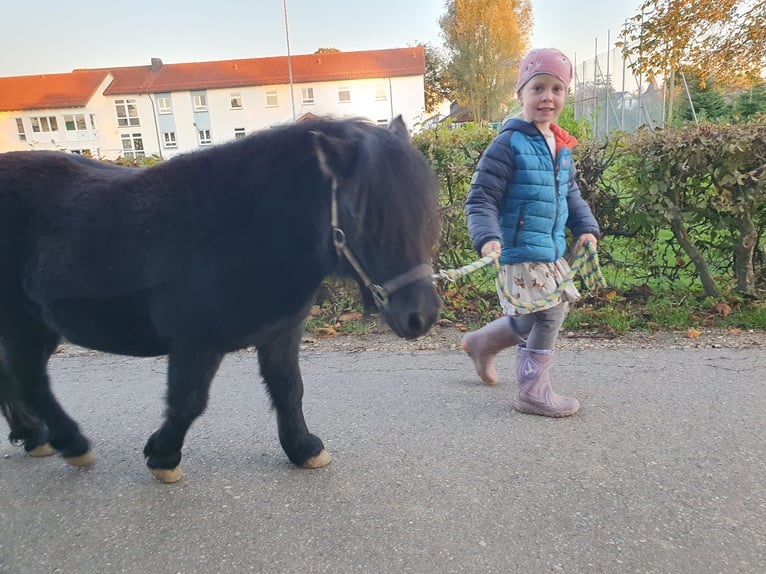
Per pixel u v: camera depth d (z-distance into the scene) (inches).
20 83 1680.6
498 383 134.8
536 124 106.8
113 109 1624.0
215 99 1609.3
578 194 116.6
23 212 88.0
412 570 72.2
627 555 73.5
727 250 176.6
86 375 151.6
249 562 75.3
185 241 78.4
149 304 82.6
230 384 140.6
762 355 141.3
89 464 103.0
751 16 344.2
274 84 1589.6
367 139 66.2
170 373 84.7
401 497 88.9
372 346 165.2
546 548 75.4
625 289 187.6
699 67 378.9
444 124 193.0
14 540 82.4
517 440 105.8
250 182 77.0
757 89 545.0
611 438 104.9
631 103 653.9
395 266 65.1
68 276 83.0
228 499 90.5
